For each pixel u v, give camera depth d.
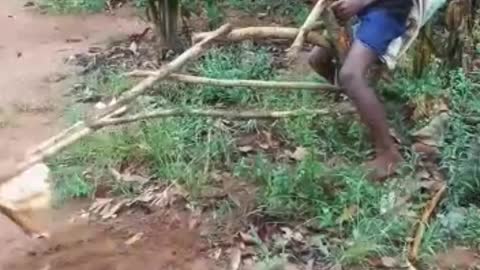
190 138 3.54
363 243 2.82
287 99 3.81
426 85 3.67
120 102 3.15
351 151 3.39
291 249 2.87
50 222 3.06
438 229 2.91
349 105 3.61
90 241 3.00
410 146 3.41
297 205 3.06
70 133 3.12
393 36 3.23
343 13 3.24
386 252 2.83
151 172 3.37
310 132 3.49
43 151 3.01
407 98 3.68
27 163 2.96
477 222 2.95
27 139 3.72
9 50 4.85
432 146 3.38
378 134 3.21
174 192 3.21
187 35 4.71
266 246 2.89
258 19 5.14
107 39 4.98
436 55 3.91
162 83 3.91
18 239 3.04
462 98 3.64
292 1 5.25
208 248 2.92
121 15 5.43
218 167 3.38
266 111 3.59
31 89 4.27
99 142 3.49
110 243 2.99
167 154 3.41
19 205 2.85
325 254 2.82
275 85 3.40
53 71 4.50
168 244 2.96
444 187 3.10
